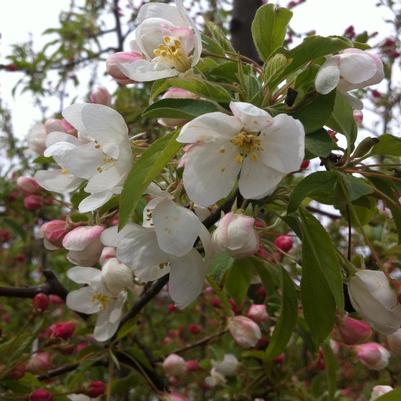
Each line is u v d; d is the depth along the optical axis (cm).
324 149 15
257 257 22
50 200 29
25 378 21
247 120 14
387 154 17
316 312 16
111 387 24
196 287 15
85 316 26
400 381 34
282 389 30
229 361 30
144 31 17
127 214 13
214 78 17
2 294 25
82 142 17
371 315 16
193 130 14
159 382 25
